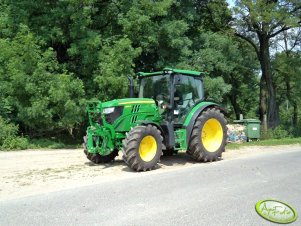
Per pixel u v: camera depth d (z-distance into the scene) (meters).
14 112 17.70
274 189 7.79
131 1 19.16
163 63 20.41
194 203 6.74
